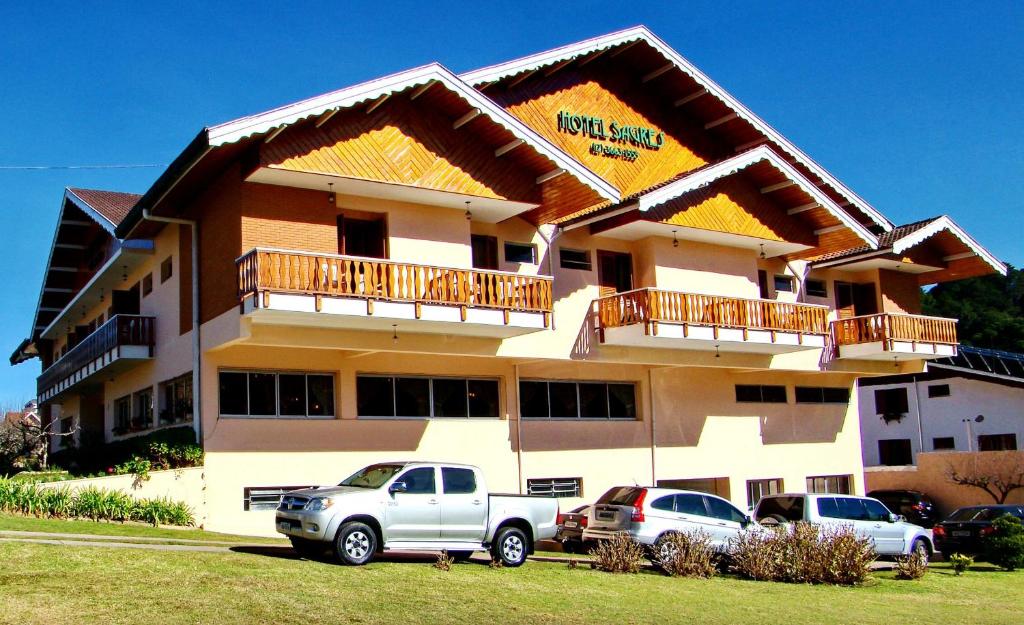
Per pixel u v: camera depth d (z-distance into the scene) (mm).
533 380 24469
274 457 20219
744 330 24875
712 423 27672
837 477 31062
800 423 30031
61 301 35031
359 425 21344
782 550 17797
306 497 14891
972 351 42094
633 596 14000
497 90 23422
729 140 27594
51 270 33281
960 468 33625
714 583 16328
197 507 19250
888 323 28562
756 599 14812
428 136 20500
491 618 11586
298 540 15109
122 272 26797
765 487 28797
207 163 19125
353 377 21438
